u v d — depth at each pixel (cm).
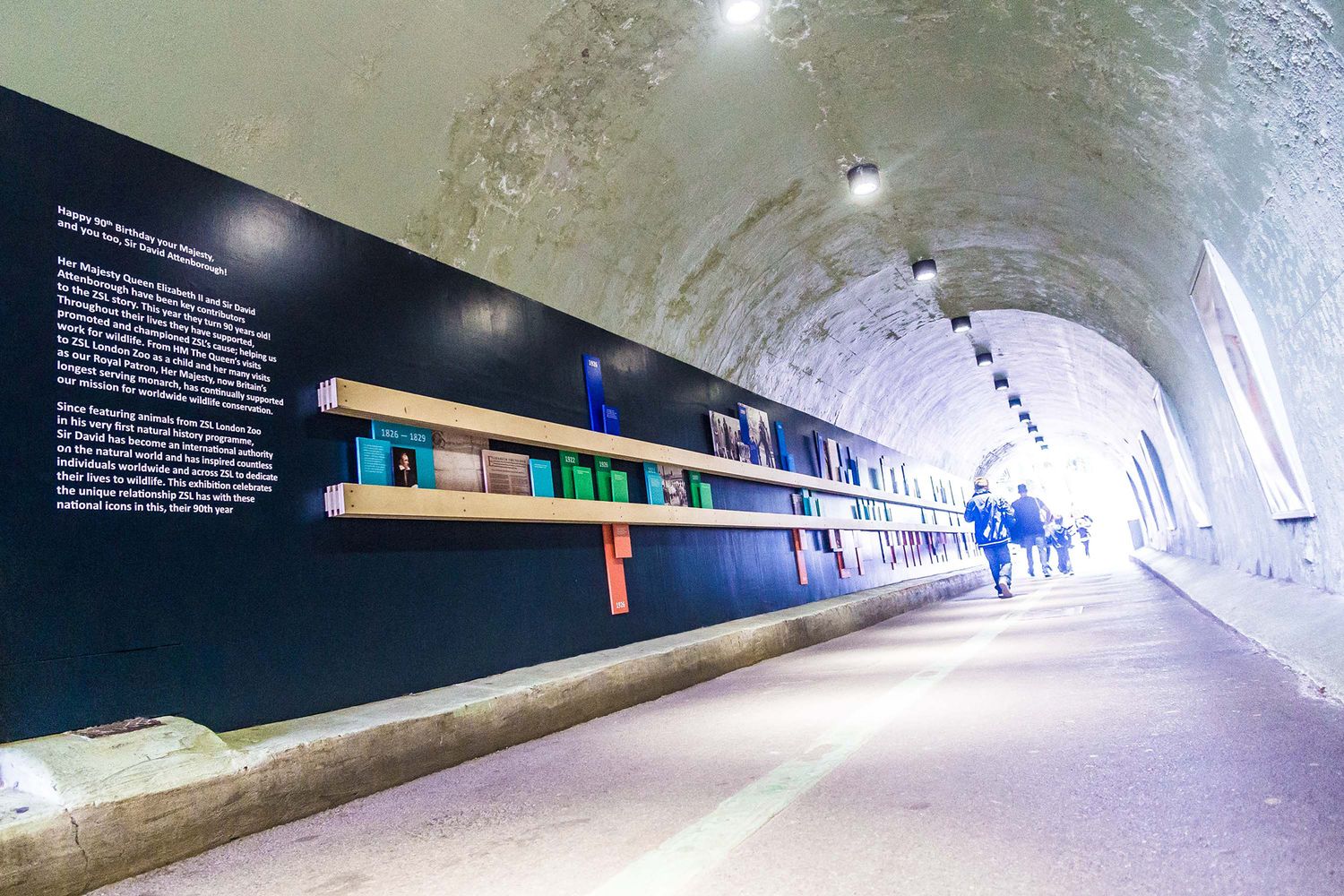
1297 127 396
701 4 674
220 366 493
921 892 233
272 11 494
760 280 1135
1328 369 487
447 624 613
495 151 680
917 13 673
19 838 296
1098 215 841
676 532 963
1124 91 562
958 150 897
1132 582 1694
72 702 393
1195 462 1248
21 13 409
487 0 586
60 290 422
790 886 249
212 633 458
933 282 1427
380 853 335
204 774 367
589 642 766
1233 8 385
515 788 427
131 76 459
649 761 457
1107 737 394
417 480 604
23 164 418
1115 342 1377
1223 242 582
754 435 1229
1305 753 327
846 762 405
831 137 905
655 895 254
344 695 523
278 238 545
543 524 741
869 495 1708
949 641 938
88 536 413
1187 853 240
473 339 701
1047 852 254
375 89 572
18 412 396
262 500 501
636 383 948
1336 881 209
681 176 861
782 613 1129
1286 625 607
